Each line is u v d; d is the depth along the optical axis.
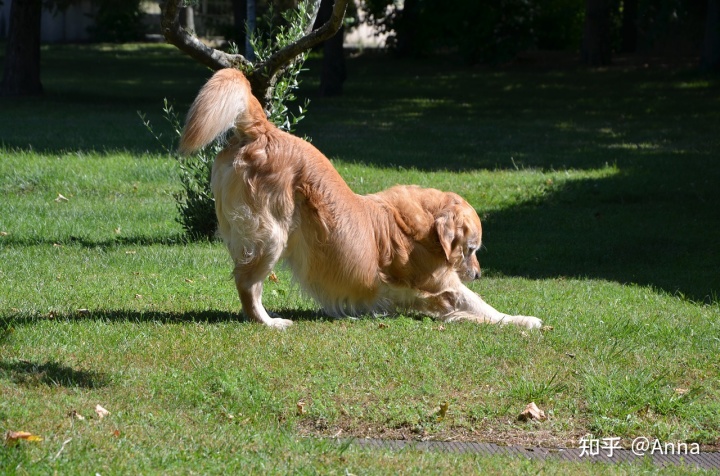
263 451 4.98
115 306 8.12
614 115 27.59
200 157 11.53
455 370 6.60
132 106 27.19
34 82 29.47
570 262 11.47
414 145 20.80
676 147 20.92
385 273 7.91
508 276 10.56
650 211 14.55
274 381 6.21
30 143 18.59
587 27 43.16
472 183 16.19
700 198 15.40
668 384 6.57
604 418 5.91
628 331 7.80
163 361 6.46
